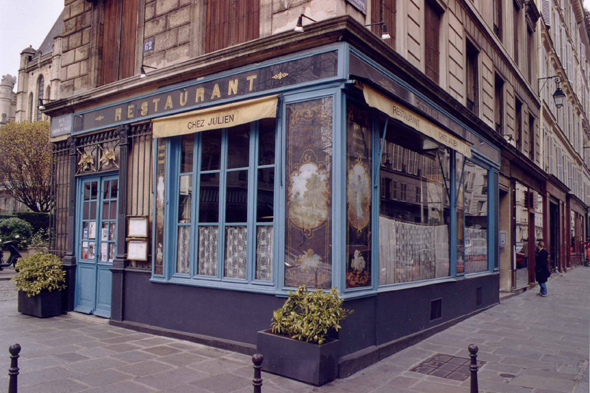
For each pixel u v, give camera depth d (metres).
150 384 5.07
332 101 5.88
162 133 7.59
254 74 6.59
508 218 13.95
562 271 23.05
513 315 10.27
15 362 3.92
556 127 22.00
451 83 9.77
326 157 5.88
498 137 12.06
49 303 8.99
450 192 9.42
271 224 6.41
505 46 14.20
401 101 6.95
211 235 7.15
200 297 7.02
